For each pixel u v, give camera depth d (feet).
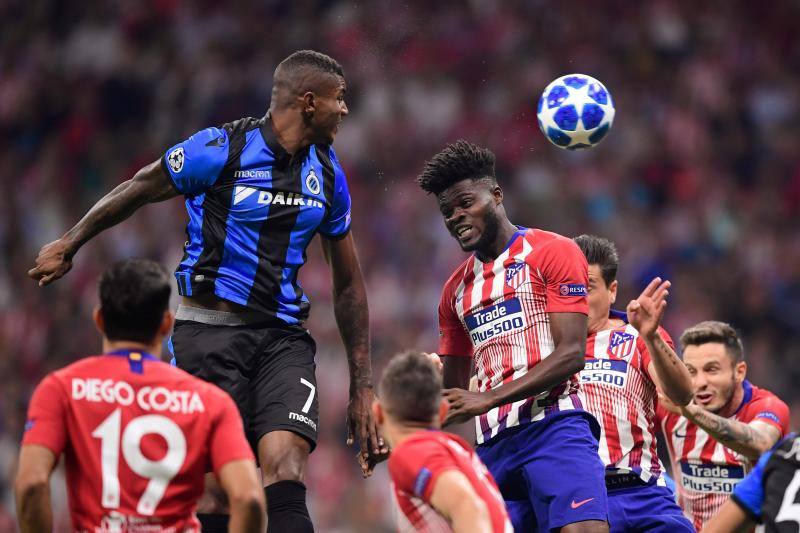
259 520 46.91
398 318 185.88
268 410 60.39
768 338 186.60
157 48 240.73
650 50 231.09
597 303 71.20
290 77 61.93
